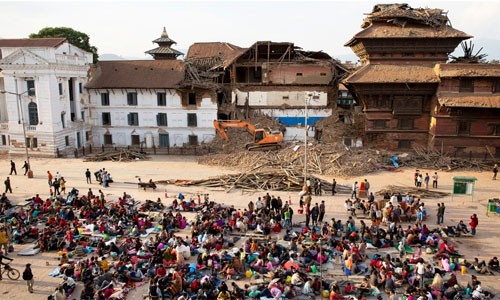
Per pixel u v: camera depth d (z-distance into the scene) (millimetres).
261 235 31531
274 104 70625
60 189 43812
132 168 53875
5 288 24500
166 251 26656
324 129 66000
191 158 59906
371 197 37000
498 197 41594
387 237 30672
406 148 61031
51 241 29109
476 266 26156
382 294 23328
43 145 60000
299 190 43062
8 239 29297
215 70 73062
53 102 59000
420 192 42125
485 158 56844
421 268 24141
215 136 65125
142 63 68562
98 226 32000
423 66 60531
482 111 55562
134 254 27625
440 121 57031
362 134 63969
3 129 63688
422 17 60500
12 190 44000
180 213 34875
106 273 24266
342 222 34562
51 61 58000
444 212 36875
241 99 70875
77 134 64938
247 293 23125
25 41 60219
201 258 26422
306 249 27062
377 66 61062
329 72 69875
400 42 60531
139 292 23969
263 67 70312
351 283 24469
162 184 46188
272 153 55656
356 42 64125
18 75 58531
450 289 22594
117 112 66625
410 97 59375
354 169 50125
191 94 65000
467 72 55281
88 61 67938
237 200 40438
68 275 25062
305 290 23219
